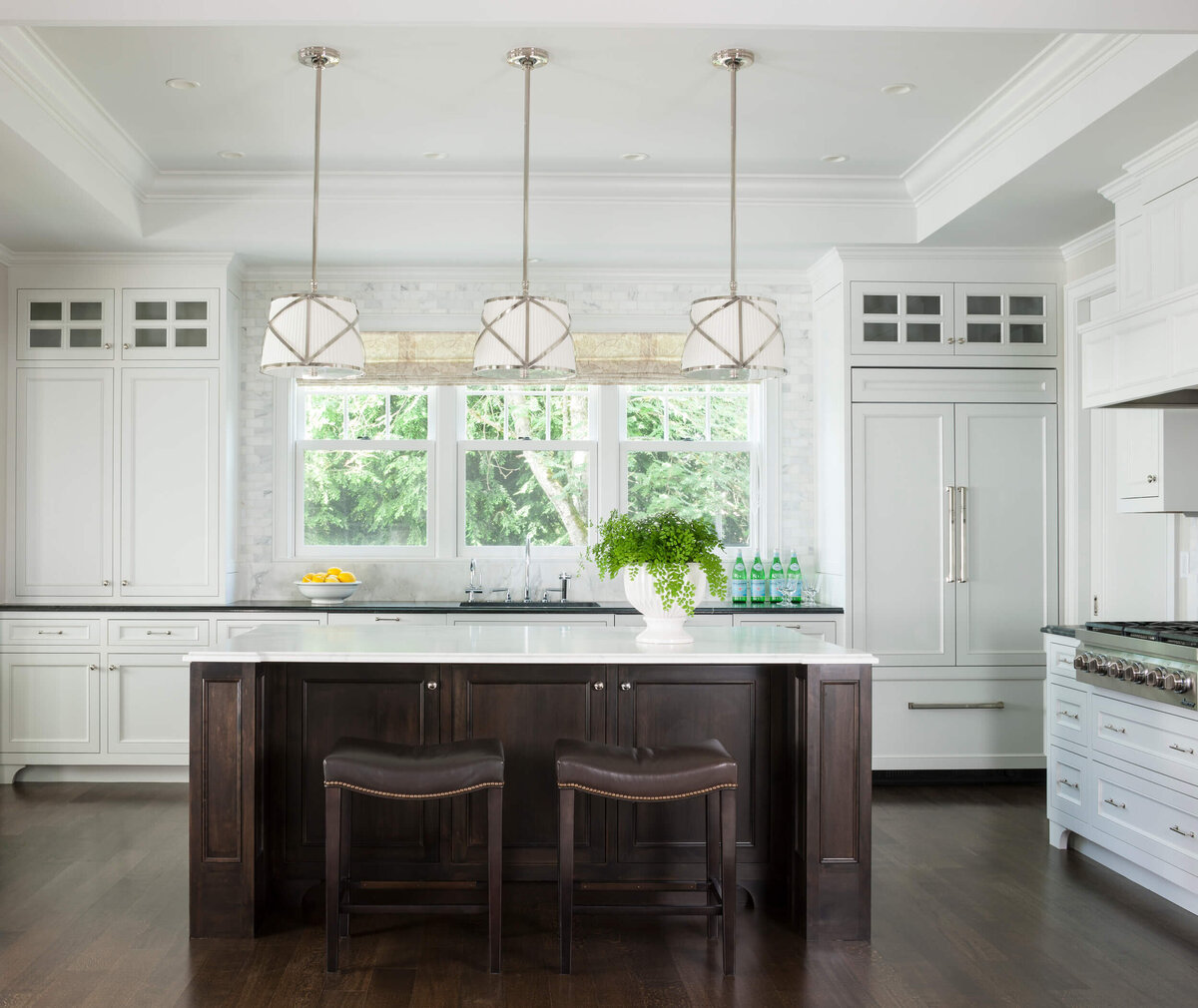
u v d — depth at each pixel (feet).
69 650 17.63
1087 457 17.69
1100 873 13.00
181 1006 9.11
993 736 17.97
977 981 9.75
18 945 10.45
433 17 9.29
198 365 18.17
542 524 19.85
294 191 17.16
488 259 18.56
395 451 19.84
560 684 11.64
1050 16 9.51
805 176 16.93
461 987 9.59
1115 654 12.69
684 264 18.98
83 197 14.89
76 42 12.13
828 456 18.81
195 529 18.15
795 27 9.53
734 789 10.00
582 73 13.02
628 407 19.94
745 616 17.92
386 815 11.52
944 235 17.10
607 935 10.95
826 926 10.77
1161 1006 9.21
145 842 14.02
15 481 18.11
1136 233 13.88
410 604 18.34
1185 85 11.23
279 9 9.20
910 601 17.92
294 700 11.55
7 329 18.16
